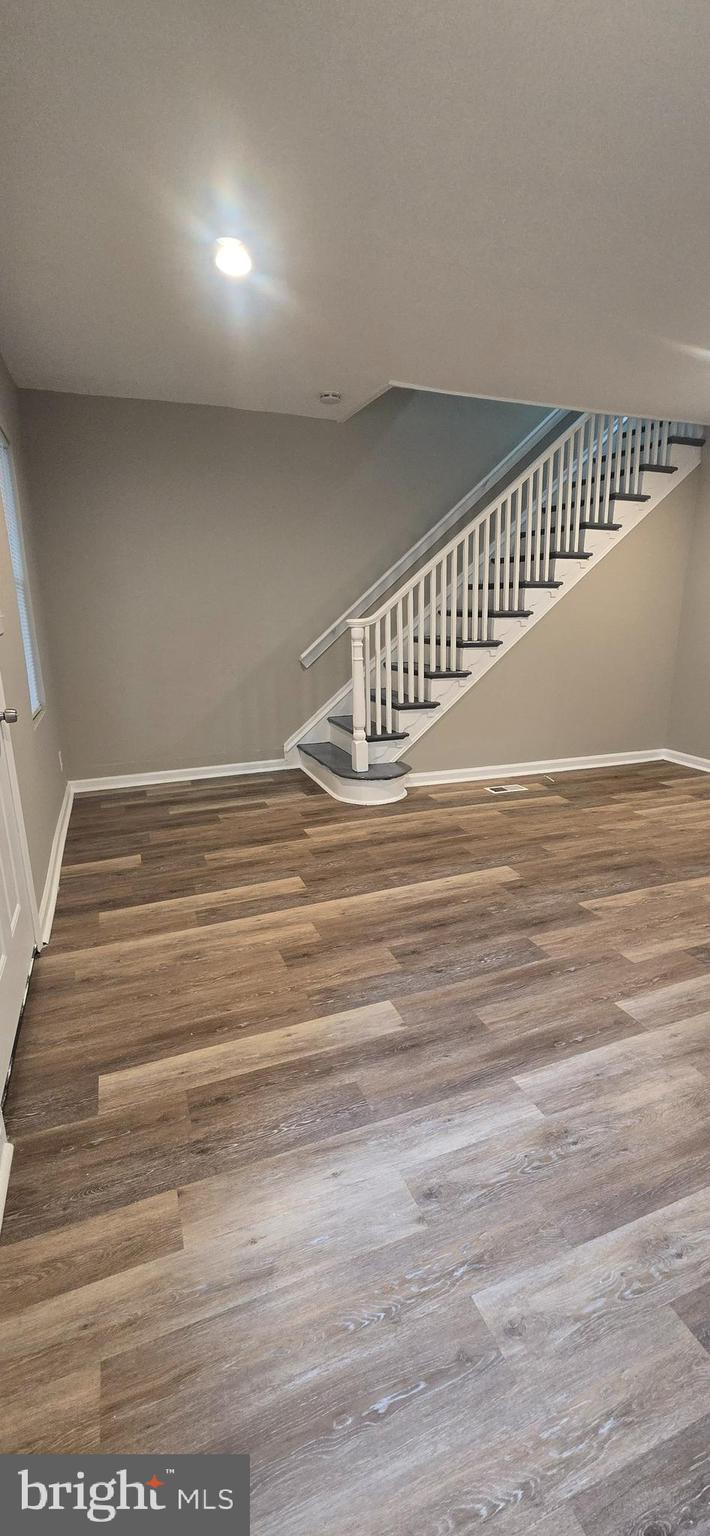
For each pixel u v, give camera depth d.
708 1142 1.62
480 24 1.35
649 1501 0.97
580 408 4.17
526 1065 1.88
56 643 4.35
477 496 5.30
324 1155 1.58
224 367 3.47
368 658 4.26
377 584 5.12
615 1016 2.10
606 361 3.34
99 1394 1.10
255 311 2.76
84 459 4.21
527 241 2.20
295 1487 0.99
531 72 1.48
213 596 4.70
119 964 2.40
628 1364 1.15
